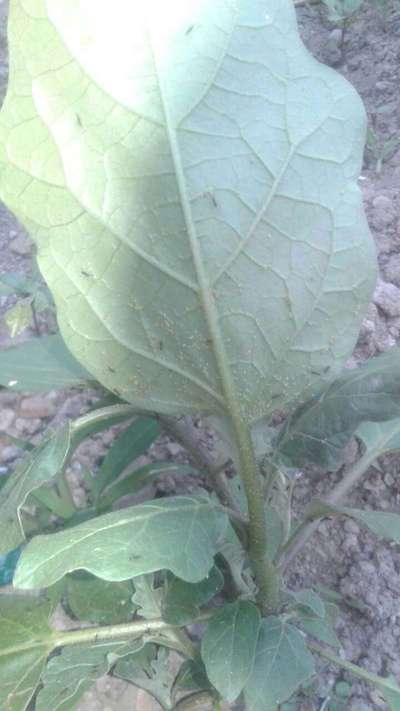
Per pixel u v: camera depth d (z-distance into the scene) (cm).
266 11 21
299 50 21
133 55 20
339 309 24
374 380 28
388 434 34
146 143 21
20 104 21
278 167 21
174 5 20
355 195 23
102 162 21
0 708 26
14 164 22
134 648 27
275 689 24
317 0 76
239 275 22
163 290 22
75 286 23
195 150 21
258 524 27
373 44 70
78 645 28
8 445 43
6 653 27
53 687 26
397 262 49
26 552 23
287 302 23
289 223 22
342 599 37
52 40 20
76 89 21
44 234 23
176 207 21
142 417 37
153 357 24
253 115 21
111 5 20
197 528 24
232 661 25
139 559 22
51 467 25
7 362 35
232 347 23
